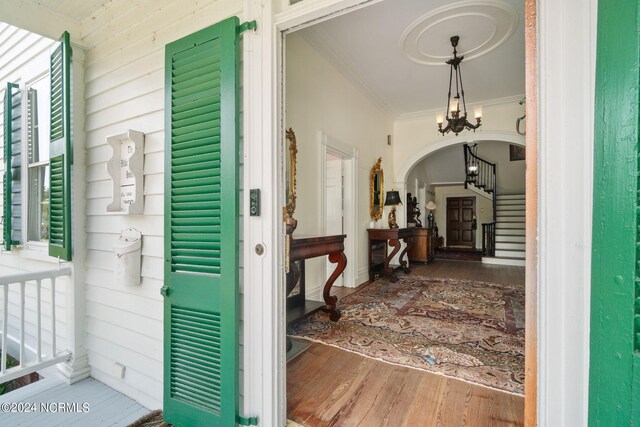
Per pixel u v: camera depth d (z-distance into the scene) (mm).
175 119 1645
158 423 1755
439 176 10047
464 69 4043
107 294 2205
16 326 3340
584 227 842
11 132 3043
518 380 1946
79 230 2336
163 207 1855
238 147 1442
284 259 1510
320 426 1536
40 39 2893
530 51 941
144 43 1968
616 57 646
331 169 4609
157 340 1902
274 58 1440
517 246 7441
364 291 4324
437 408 1673
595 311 693
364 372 2066
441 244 11055
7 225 3014
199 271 1564
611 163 657
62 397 2078
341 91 4191
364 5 1302
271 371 1437
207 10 1668
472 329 2834
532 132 942
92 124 2322
